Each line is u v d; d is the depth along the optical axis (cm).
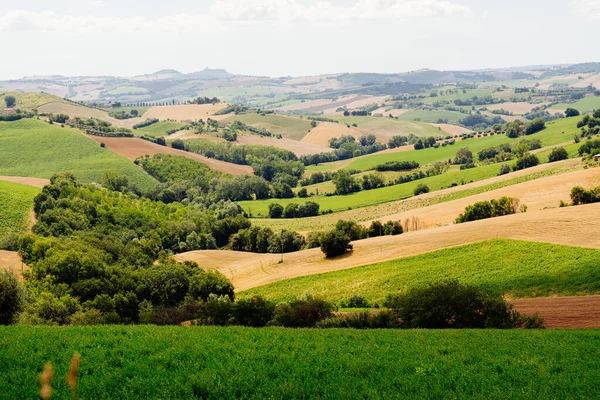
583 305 4862
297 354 2805
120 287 7488
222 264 10719
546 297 5562
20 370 2289
